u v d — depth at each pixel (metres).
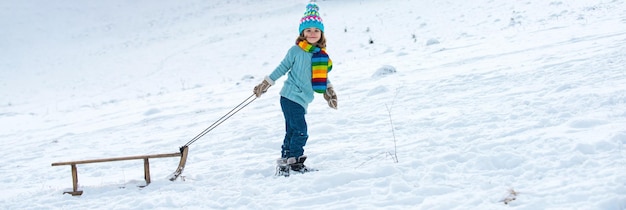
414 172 3.95
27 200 4.59
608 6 14.73
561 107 5.28
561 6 16.89
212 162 5.71
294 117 4.52
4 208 4.38
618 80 6.05
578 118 4.70
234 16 29.12
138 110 11.92
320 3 28.59
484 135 4.79
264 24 25.80
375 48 17.62
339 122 6.91
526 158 3.85
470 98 6.91
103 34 28.98
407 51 14.27
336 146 5.55
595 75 6.59
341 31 21.25
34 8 32.84
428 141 4.94
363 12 24.20
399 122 6.27
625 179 3.12
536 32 12.77
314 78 4.45
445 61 11.02
